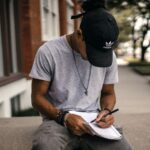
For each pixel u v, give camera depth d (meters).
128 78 20.31
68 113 3.42
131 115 6.91
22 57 10.16
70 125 3.31
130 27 41.28
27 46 10.30
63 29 17.47
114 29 3.22
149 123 6.12
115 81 3.80
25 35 10.32
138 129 5.71
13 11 9.85
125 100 12.70
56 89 3.60
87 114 3.50
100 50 3.24
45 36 13.29
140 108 11.01
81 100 3.62
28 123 6.06
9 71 9.14
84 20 3.27
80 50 3.41
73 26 22.20
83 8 3.49
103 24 3.19
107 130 3.40
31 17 10.38
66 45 3.54
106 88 3.81
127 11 37.31
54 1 15.73
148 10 33.66
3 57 8.83
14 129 5.60
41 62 3.53
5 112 8.46
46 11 13.80
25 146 4.82
